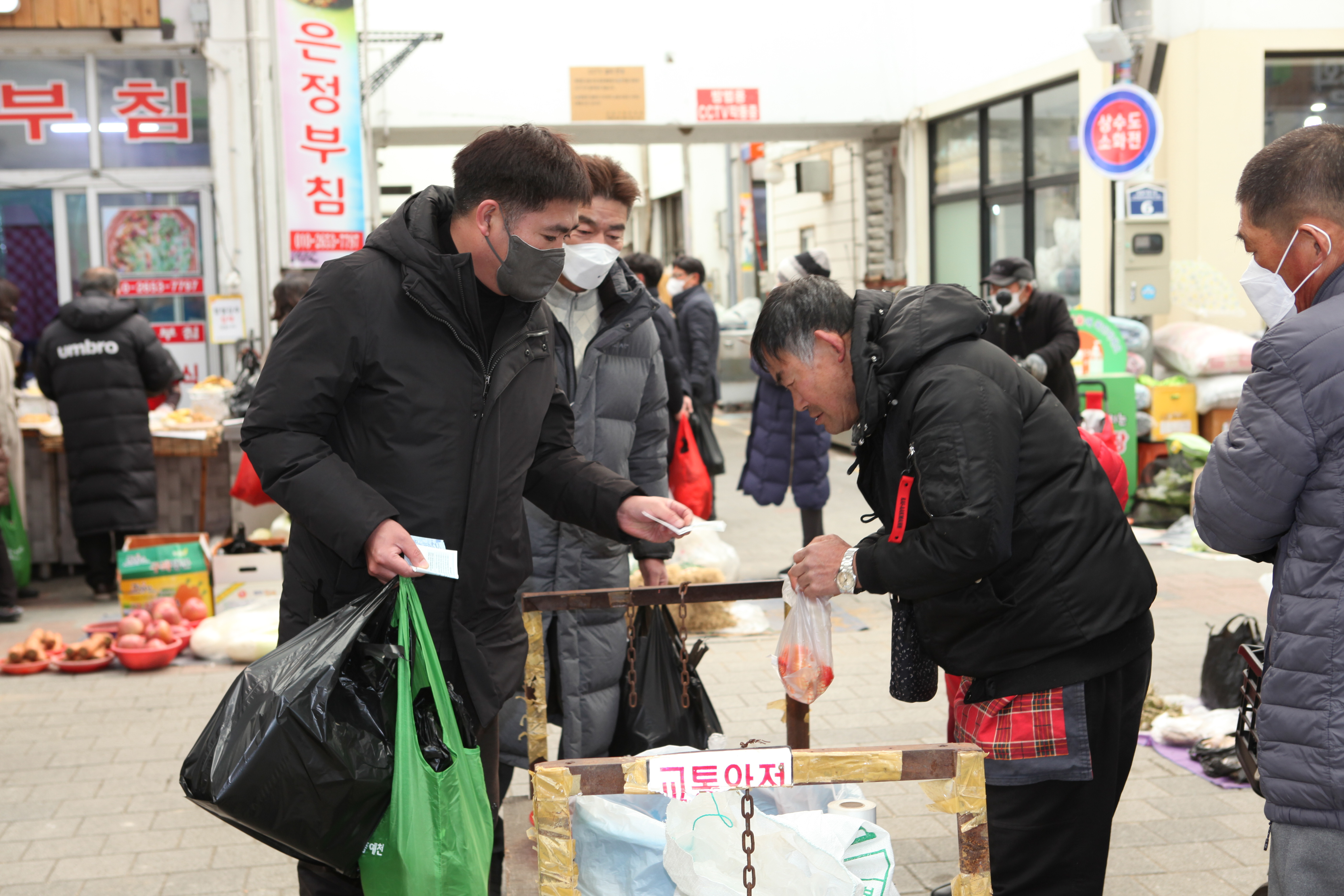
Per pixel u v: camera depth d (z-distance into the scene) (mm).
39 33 8266
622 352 3211
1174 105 8727
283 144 8070
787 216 16641
